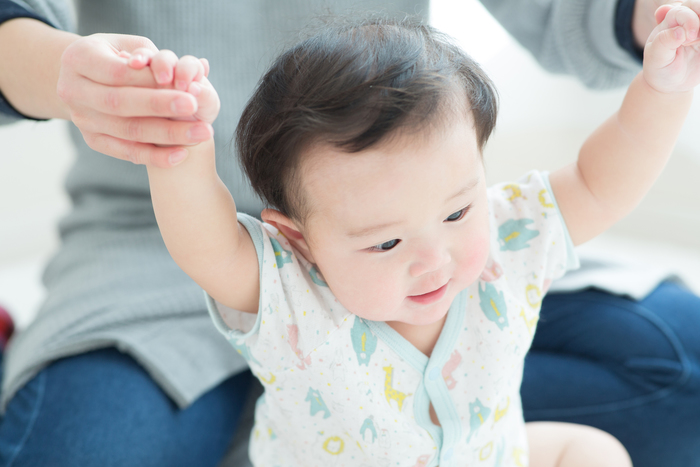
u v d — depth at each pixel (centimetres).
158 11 98
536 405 96
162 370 83
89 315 88
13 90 70
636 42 86
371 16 69
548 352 103
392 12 95
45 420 78
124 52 46
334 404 66
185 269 58
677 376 91
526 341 71
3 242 182
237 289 60
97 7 100
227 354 90
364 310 59
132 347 84
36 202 186
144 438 78
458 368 69
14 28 70
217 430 88
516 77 171
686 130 160
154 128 44
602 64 96
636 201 67
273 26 102
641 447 91
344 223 55
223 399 91
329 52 55
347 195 53
